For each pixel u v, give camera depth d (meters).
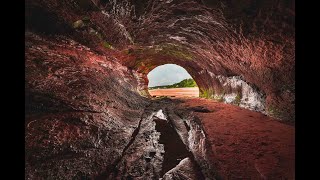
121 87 8.67
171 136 5.26
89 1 5.38
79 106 4.52
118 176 3.18
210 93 15.44
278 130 5.21
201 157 3.82
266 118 6.68
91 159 3.34
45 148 3.01
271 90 7.24
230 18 5.45
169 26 7.50
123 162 3.62
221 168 3.32
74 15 5.78
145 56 12.70
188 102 11.27
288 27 4.52
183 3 5.57
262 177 3.02
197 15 6.11
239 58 7.68
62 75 5.00
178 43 9.73
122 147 4.11
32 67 4.29
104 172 3.18
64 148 3.25
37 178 2.54
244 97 9.46
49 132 3.34
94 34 7.04
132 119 6.11
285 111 6.30
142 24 7.25
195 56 11.38
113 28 7.23
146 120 6.52
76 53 6.62
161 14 6.43
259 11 4.72
